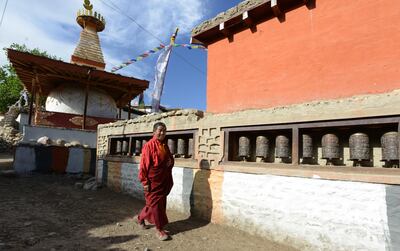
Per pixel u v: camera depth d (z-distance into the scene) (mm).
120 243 4465
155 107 11945
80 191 8938
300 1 5113
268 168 4855
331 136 4336
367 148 4023
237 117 5496
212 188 5797
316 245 4113
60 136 13875
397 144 3688
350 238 3795
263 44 5637
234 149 5742
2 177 10484
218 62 6551
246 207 5109
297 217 4379
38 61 13672
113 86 16828
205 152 6047
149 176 4973
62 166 12406
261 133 5496
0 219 5359
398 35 3902
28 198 7449
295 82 5012
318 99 4656
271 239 4672
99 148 10664
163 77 12000
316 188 4215
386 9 4062
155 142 5160
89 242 4457
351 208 3830
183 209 6406
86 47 19734
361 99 3924
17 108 28047
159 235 4754
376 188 3637
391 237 3455
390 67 3924
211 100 6578
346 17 4488
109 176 9664
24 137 13117
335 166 4086
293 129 4660
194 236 4898
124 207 6984
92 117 15555
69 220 5629
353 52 4336
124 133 9156
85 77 15680
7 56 13164
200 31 6676
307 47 4926
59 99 16984
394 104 3617
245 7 5746
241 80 5961
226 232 5125
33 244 4223
